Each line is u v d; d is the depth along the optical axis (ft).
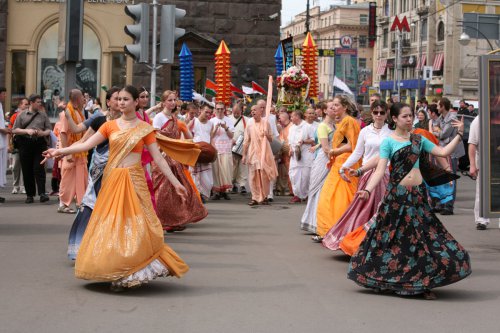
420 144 25.02
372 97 35.32
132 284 23.79
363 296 24.63
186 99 68.90
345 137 33.76
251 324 21.01
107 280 23.77
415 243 24.39
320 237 35.27
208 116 53.98
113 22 95.50
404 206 24.62
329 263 30.35
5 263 29.04
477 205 41.39
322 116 54.44
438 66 247.91
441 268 24.00
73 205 49.47
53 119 95.96
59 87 96.02
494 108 34.22
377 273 24.67
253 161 52.29
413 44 271.08
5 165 49.75
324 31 391.04
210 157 49.90
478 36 202.90
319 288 25.75
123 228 24.02
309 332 20.31
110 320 21.13
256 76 100.48
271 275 27.84
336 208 33.42
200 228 40.11
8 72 95.20
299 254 32.35
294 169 53.52
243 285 26.02
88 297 23.76
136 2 95.45
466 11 242.99
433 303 23.88
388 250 24.68
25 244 33.35
